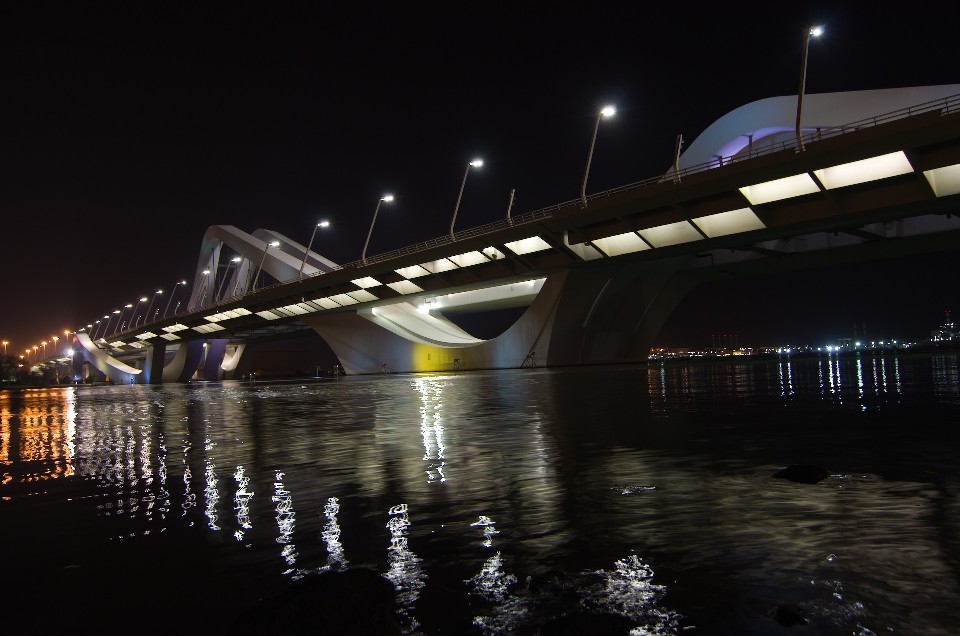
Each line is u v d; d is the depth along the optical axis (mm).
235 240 104000
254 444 12188
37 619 3949
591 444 10320
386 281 68250
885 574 4098
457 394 26875
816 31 34969
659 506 6008
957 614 3523
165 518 6367
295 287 77750
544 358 57406
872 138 32656
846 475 7074
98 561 5047
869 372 33906
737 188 38438
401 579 4367
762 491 6445
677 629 3447
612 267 53156
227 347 130625
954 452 8383
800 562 4363
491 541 5129
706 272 59656
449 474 8109
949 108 30688
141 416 22125
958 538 4730
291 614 3473
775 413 14367
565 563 4543
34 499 7664
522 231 50531
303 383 60969
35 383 156375
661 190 41219
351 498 6918
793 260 54531
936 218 45250
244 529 5801
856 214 37188
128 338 127312
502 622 3650
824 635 3332
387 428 14156
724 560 4465
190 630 3740
